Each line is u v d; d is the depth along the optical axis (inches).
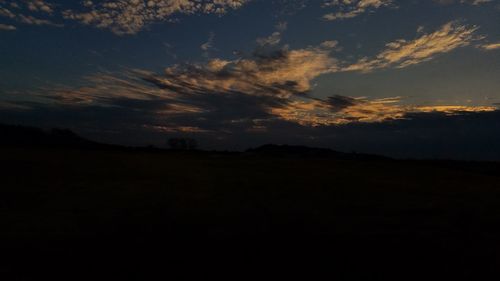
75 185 729.0
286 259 303.7
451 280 266.2
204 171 1039.6
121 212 495.5
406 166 1318.9
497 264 296.7
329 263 296.0
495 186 876.0
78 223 425.7
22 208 514.3
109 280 259.1
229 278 267.1
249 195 667.4
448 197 687.1
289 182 858.8
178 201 589.3
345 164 1323.8
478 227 431.8
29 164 964.6
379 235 382.6
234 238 361.1
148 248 326.6
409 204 600.1
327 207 564.4
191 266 286.8
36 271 272.5
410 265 293.6
